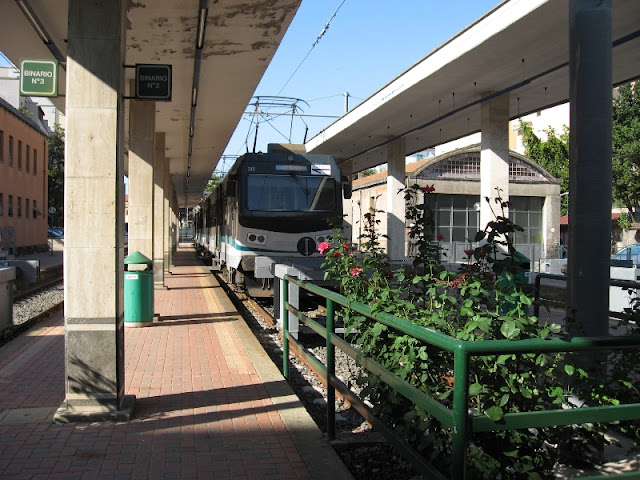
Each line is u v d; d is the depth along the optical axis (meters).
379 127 25.52
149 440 4.92
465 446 2.79
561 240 42.00
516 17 13.30
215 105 17.20
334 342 5.09
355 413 6.56
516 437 3.35
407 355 3.84
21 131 39.03
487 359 3.47
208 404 5.95
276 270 11.36
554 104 21.17
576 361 4.38
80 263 5.43
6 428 5.18
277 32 11.22
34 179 42.81
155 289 17.81
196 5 9.85
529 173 36.00
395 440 3.83
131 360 7.99
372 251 5.88
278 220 14.08
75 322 5.41
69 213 5.42
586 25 5.89
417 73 18.22
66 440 4.90
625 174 30.83
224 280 21.25
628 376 4.42
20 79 5.73
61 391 6.42
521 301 3.62
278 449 4.75
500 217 4.12
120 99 5.62
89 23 5.51
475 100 20.39
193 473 4.27
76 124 5.48
